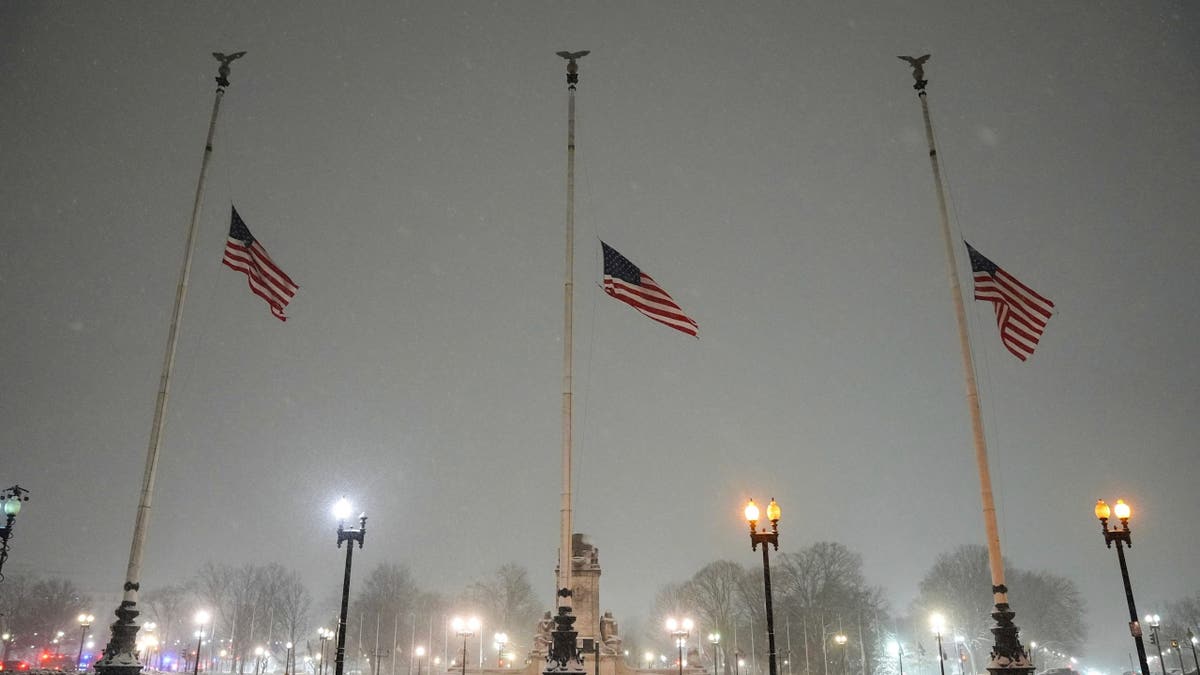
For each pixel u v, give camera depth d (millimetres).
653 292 31031
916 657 122500
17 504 31547
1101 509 32438
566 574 27797
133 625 27172
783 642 106812
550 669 26500
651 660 137000
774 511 31562
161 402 29750
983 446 28156
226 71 35219
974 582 111625
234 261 32781
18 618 125375
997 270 31094
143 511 28359
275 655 138125
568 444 29078
